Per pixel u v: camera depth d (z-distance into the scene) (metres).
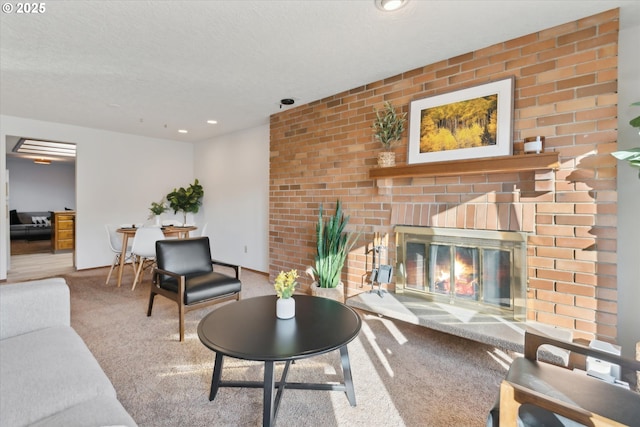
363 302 2.63
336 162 3.41
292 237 3.91
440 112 2.61
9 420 0.96
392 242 2.95
